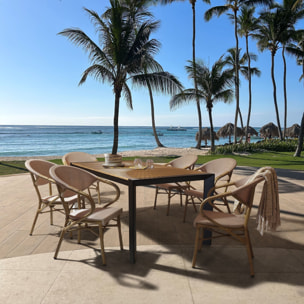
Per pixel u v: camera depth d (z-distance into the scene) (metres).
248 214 2.10
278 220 2.18
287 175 7.26
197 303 1.72
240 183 2.55
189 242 2.78
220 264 2.27
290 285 1.94
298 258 2.40
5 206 4.12
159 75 9.25
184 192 3.46
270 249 2.60
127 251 2.53
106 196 4.84
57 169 2.55
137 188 5.63
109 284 1.94
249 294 1.82
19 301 1.73
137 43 9.07
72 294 1.81
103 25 8.94
